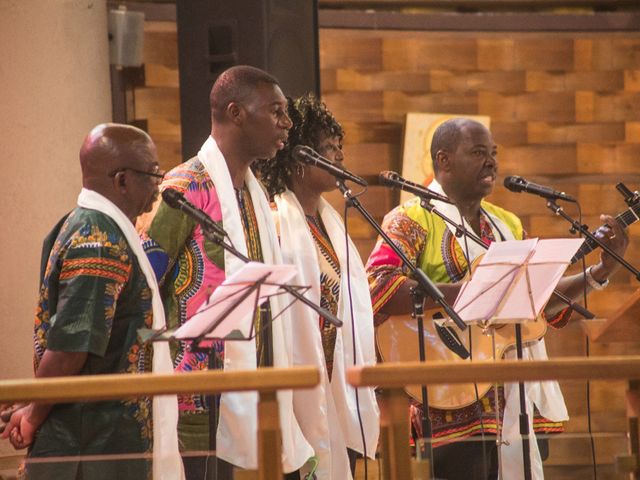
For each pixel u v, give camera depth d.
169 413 7.29
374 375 5.30
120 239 7.15
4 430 7.10
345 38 15.73
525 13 16.20
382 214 15.64
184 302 8.05
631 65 16.36
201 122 12.10
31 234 11.78
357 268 9.20
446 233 10.00
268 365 8.13
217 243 7.21
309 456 8.12
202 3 12.09
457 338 9.82
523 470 6.73
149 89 14.92
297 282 8.72
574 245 7.93
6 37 11.83
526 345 10.02
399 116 15.87
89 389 5.24
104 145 7.41
